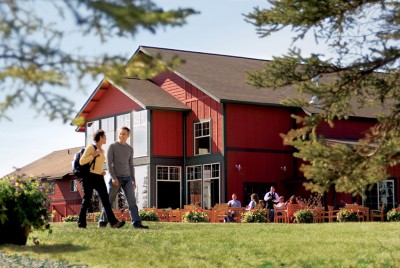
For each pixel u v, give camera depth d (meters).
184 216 26.42
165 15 3.97
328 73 7.71
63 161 51.34
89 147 13.69
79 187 44.53
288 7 7.44
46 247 10.12
